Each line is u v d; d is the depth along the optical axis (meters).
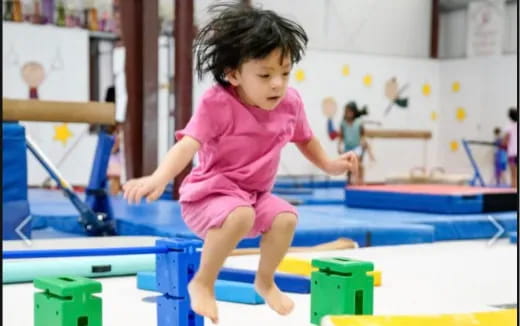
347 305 2.11
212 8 2.17
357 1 10.29
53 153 8.19
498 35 10.27
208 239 1.69
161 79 8.69
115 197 6.41
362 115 10.21
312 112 9.79
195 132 1.70
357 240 4.40
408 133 10.26
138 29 6.17
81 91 8.30
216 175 1.74
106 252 1.76
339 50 10.09
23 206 3.96
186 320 1.82
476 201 5.42
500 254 4.10
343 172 2.01
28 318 2.41
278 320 2.39
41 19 8.10
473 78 10.58
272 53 1.66
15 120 4.04
